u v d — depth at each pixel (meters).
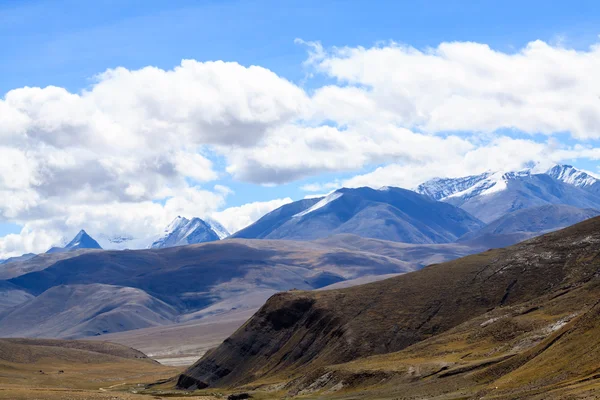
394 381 181.88
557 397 119.19
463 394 151.88
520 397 129.75
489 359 170.25
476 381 159.62
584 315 154.00
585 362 135.00
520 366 155.25
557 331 158.50
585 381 125.06
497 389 144.12
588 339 142.88
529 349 162.00
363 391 185.25
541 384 135.38
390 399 166.62
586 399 111.00
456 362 179.12
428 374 178.00
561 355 144.38
